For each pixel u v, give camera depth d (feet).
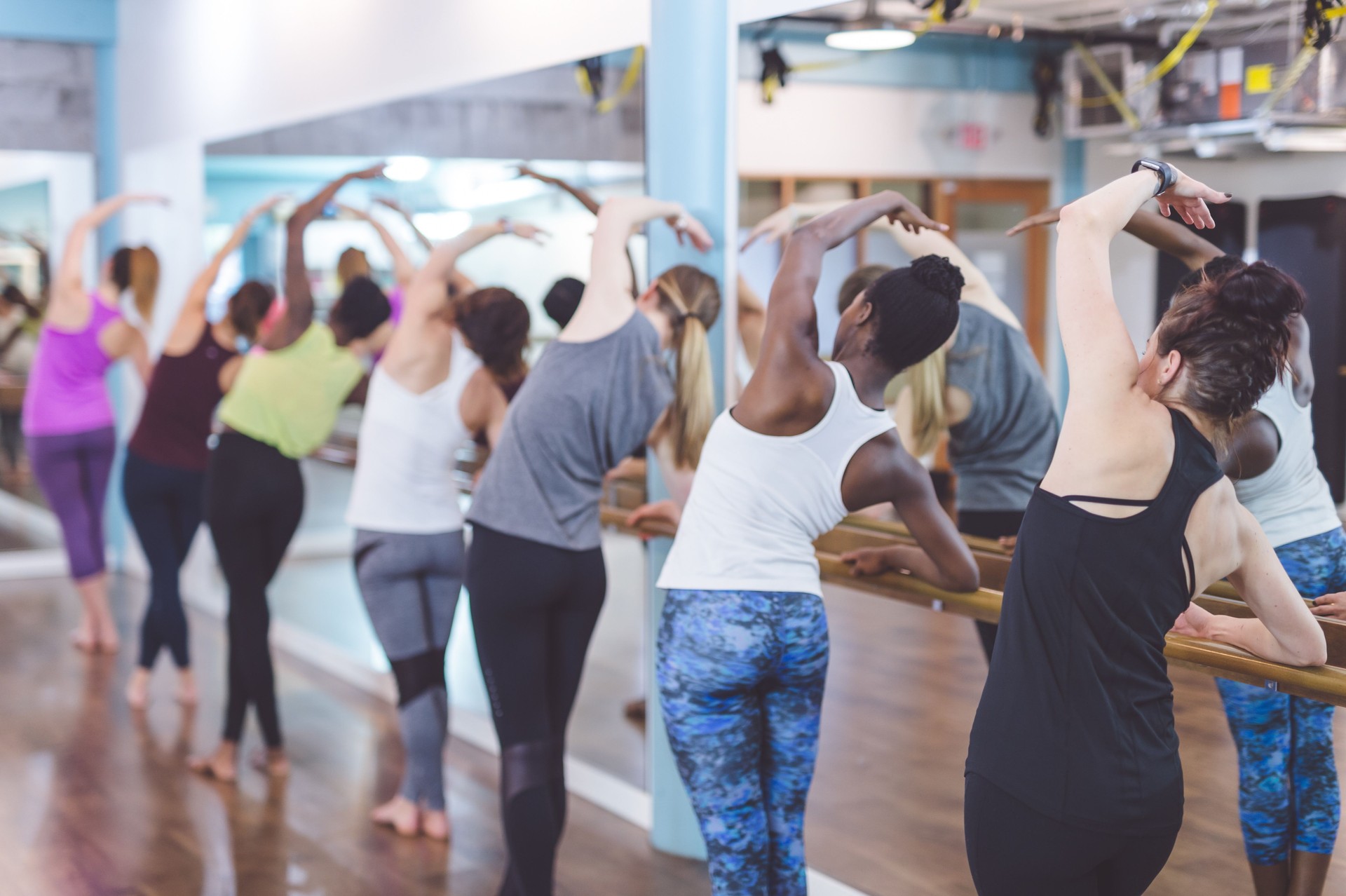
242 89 17.72
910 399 9.04
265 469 12.51
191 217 19.36
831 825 9.86
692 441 9.96
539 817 8.89
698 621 7.83
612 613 11.99
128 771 13.14
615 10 11.21
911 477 8.02
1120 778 5.59
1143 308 7.63
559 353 9.18
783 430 7.77
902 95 8.83
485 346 10.56
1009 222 8.27
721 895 8.00
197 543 20.99
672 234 10.61
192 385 14.83
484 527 9.11
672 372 9.88
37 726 14.60
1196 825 7.63
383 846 11.21
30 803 12.24
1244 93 7.06
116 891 10.30
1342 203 6.67
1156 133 7.48
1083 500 5.75
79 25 21.77
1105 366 5.84
